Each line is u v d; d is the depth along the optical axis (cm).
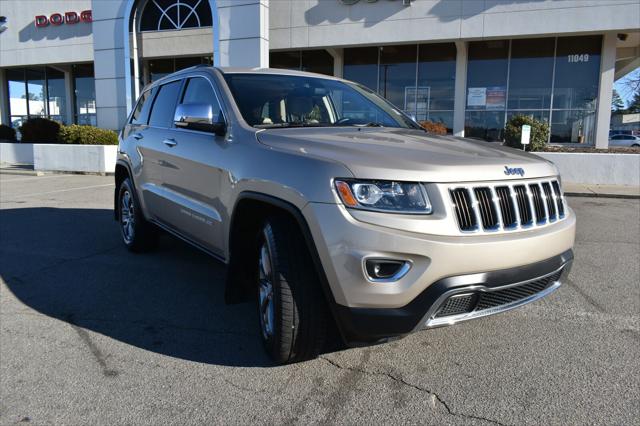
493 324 385
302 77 444
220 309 417
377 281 256
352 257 256
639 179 1316
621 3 1577
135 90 1953
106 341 356
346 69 1975
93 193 1119
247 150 337
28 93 2677
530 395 285
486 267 266
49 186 1255
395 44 1816
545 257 294
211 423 261
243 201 330
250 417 265
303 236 287
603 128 1758
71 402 280
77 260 560
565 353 336
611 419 262
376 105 461
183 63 2153
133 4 1888
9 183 1324
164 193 473
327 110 419
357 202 260
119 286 473
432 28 1716
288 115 393
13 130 2341
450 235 261
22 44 2416
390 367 317
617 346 347
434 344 350
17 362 325
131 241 575
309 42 1831
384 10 1750
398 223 254
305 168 283
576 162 1361
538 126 1533
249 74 420
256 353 337
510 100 1838
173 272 518
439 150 306
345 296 261
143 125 548
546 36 1700
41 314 405
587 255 602
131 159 557
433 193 263
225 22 1759
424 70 1903
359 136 336
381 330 260
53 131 1956
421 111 1923
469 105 1867
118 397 285
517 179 293
